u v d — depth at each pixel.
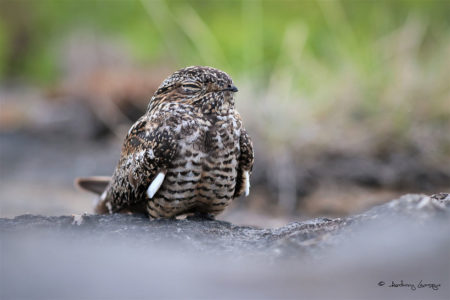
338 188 13.55
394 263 5.33
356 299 4.90
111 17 28.02
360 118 14.94
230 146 7.44
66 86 22.12
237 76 16.62
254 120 14.95
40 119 21.64
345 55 16.17
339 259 5.55
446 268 5.19
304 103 15.27
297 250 5.74
